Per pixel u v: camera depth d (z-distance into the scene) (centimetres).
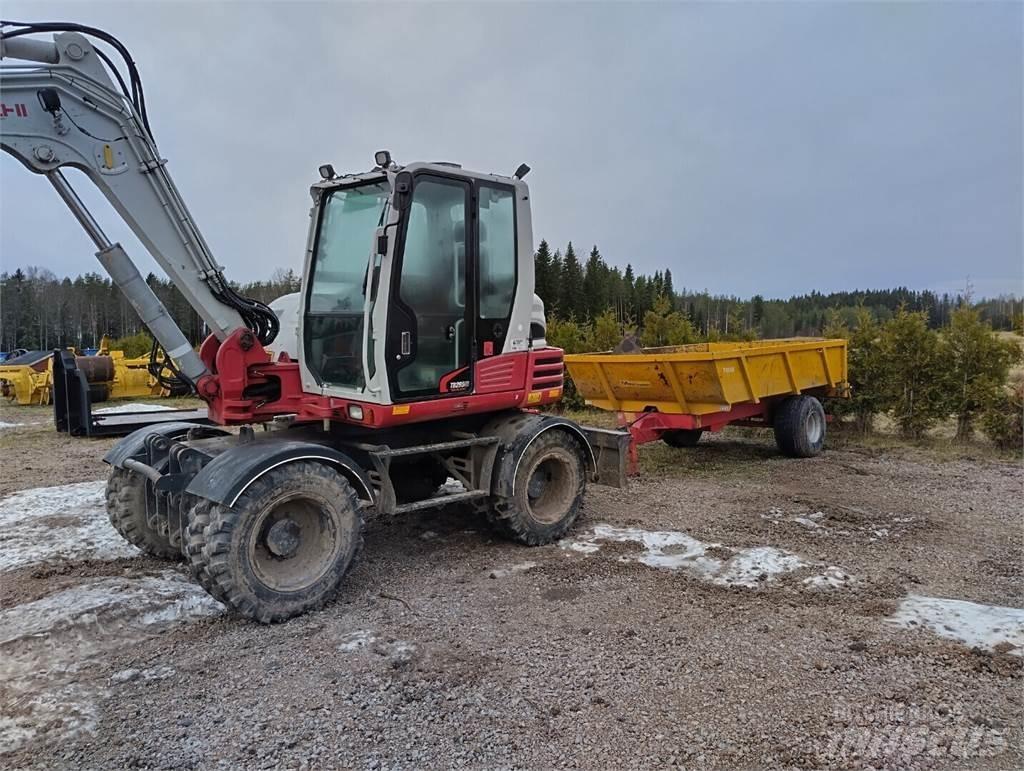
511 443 536
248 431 491
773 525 602
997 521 610
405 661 369
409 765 284
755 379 799
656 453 936
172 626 413
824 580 473
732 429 1114
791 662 362
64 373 1119
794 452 886
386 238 444
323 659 371
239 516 402
